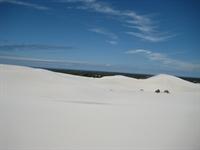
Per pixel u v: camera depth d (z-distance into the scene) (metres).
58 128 7.59
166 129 8.20
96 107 12.00
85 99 16.62
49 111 9.92
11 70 25.27
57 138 6.65
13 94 15.30
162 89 41.62
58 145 6.14
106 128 7.93
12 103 11.14
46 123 8.05
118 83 41.03
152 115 10.73
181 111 12.50
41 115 9.09
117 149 6.07
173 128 8.38
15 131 7.00
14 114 8.94
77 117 9.22
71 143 6.32
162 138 7.11
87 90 21.52
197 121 9.73
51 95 16.91
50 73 28.33
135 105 14.30
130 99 18.69
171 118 10.25
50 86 20.28
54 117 8.95
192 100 20.27
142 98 20.23
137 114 10.77
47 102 12.43
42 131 7.17
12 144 6.03
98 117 9.49
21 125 7.63
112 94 21.72
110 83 39.53
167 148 6.26
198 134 7.62
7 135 6.63
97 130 7.64
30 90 17.83
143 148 6.21
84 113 10.10
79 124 8.22
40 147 5.94
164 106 14.67
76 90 20.30
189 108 14.06
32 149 5.79
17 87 18.52
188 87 46.03
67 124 8.11
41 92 17.55
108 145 6.33
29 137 6.59
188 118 10.40
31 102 11.95
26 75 23.97
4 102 11.28
